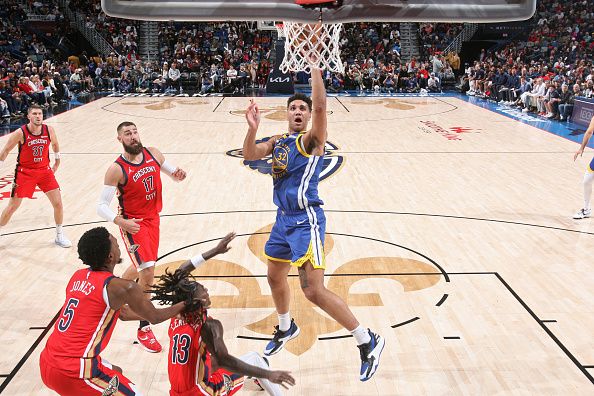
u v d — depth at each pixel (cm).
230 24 2691
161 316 323
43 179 661
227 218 770
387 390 414
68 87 2108
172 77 2269
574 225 750
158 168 490
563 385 418
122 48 2580
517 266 623
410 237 705
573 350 463
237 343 476
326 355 459
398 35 2648
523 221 764
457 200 855
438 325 502
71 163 1065
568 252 661
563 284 580
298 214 393
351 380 426
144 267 488
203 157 1116
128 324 509
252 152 379
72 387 325
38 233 718
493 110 1780
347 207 820
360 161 1095
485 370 437
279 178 391
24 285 576
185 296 327
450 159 1112
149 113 1678
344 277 595
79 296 328
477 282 584
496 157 1130
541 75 1869
